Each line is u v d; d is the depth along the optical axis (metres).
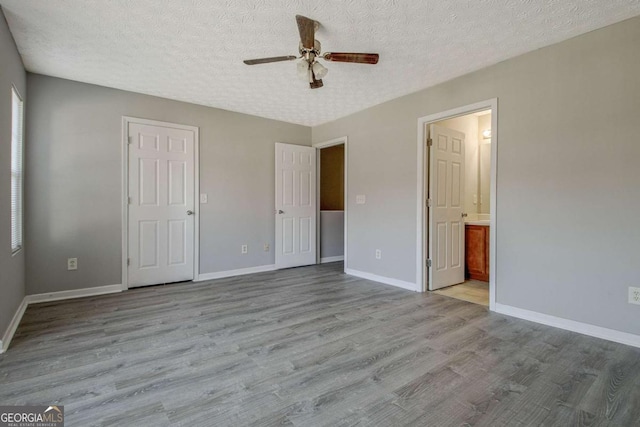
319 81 2.67
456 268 4.10
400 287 3.92
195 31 2.46
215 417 1.52
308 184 5.34
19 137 2.95
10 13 2.22
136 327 2.63
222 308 3.12
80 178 3.46
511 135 2.90
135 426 1.45
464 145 4.22
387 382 1.82
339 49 2.74
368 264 4.36
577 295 2.54
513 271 2.91
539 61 2.71
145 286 3.89
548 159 2.67
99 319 2.80
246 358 2.11
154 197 3.94
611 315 2.37
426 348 2.25
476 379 1.85
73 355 2.13
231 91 3.72
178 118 4.09
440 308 3.13
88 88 3.50
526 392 1.73
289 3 2.10
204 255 4.32
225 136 4.47
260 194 4.83
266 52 2.79
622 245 2.32
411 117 3.77
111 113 3.63
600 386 1.78
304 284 4.07
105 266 3.62
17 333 2.49
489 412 1.56
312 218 5.39
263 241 4.88
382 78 3.32
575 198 2.53
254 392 1.72
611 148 2.36
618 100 2.32
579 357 2.12
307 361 2.07
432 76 3.28
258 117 4.78
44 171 3.27
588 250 2.47
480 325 2.68
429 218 3.75
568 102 2.56
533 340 2.38
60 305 3.17
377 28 2.41
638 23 2.24
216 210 4.42
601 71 2.40
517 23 2.34
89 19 2.30
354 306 3.19
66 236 3.40
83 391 1.72
